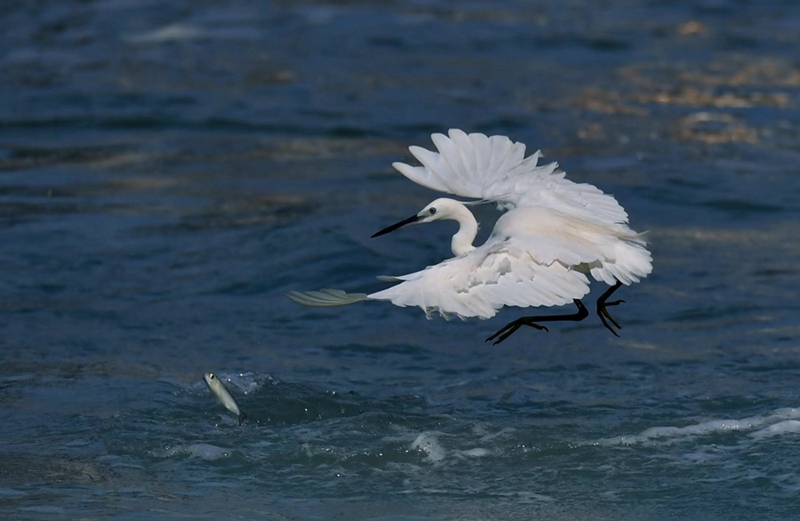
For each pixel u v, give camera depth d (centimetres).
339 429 1091
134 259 1616
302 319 1424
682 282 1522
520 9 3369
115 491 959
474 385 1222
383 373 1259
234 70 2742
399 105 2445
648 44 2950
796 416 1099
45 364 1273
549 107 2420
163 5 3419
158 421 1109
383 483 981
